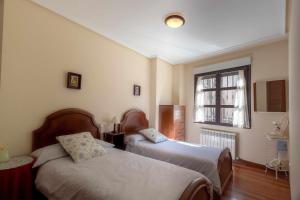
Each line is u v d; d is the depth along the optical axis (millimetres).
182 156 2510
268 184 2703
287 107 3053
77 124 2654
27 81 2162
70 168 1817
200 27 2723
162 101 4422
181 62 4680
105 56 3168
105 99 3172
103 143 2592
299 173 1151
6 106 1996
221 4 2121
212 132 4012
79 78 2707
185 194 1363
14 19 2049
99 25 2750
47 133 2289
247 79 3605
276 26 2666
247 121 3559
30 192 1811
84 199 1432
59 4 2229
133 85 3791
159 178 1631
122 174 1702
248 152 3547
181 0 2049
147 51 3875
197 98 4426
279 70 3191
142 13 2367
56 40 2449
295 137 1479
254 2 2074
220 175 2346
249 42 3301
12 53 2033
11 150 2035
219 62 4090
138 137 3354
